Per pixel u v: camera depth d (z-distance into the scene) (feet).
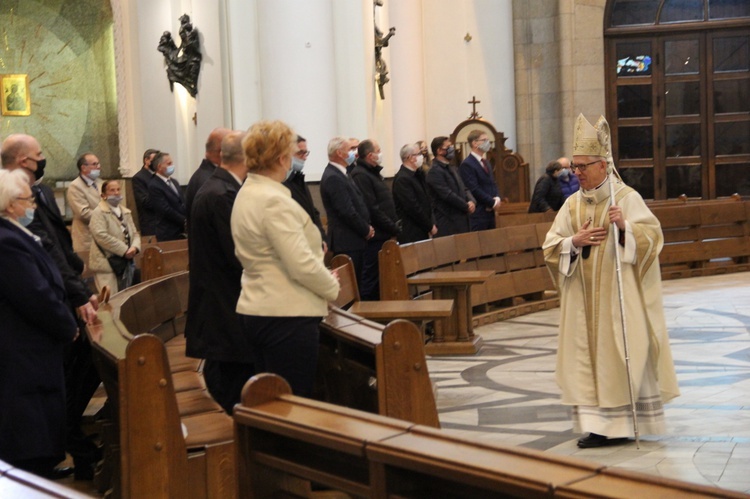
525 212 52.85
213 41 46.93
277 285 13.99
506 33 59.98
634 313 18.83
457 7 59.98
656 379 19.12
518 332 33.14
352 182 28.45
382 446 8.58
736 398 22.53
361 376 16.34
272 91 40.60
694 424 20.26
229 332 15.60
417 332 14.26
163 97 51.90
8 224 13.87
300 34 40.55
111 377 15.11
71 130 49.37
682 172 61.41
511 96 60.18
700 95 60.95
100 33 48.93
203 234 15.69
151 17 51.52
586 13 59.41
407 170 32.65
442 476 8.04
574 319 19.12
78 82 49.24
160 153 35.91
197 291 15.84
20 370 13.73
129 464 12.75
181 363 18.45
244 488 10.42
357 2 42.57
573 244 19.02
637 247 18.69
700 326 32.65
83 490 17.56
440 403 23.26
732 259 48.65
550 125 59.72
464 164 38.19
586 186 19.36
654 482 7.02
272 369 14.10
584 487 7.04
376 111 45.98
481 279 28.91
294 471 10.00
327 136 41.06
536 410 22.16
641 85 61.31
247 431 10.39
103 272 26.40
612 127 61.62
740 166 60.90
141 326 18.22
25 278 13.57
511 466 7.68
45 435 13.89
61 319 13.87
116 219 26.53
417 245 30.94
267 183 14.12
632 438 19.22
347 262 23.16
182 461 12.97
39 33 48.98
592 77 59.67
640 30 60.59
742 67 60.49
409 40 57.57
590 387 18.89
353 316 17.22
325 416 9.77
